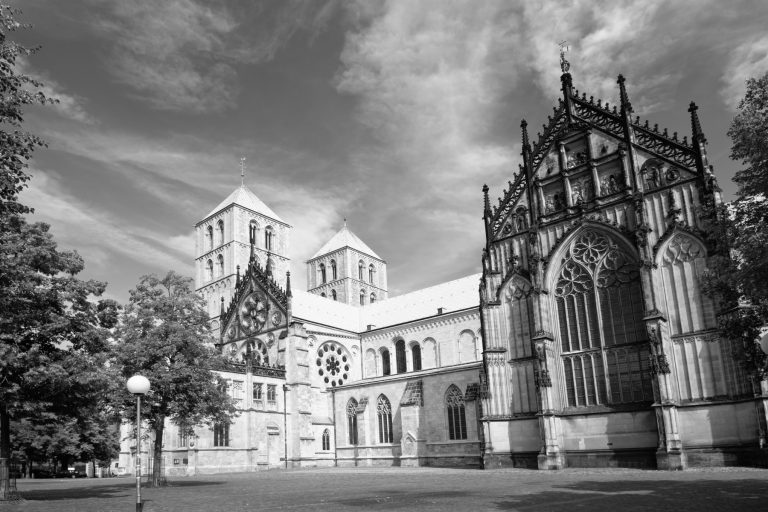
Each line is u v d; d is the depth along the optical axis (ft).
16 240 146.92
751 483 136.46
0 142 111.04
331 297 590.55
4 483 150.30
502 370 265.34
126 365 200.34
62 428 334.85
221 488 185.06
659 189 234.99
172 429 324.60
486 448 260.21
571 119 268.21
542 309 254.06
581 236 254.27
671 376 217.77
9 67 109.29
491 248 279.28
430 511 102.32
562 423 243.60
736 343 202.90
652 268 226.58
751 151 117.70
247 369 352.90
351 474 254.47
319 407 392.27
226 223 526.98
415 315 419.33
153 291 215.51
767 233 117.08
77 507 127.03
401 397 350.23
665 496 115.96
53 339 155.94
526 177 275.80
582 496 122.01
